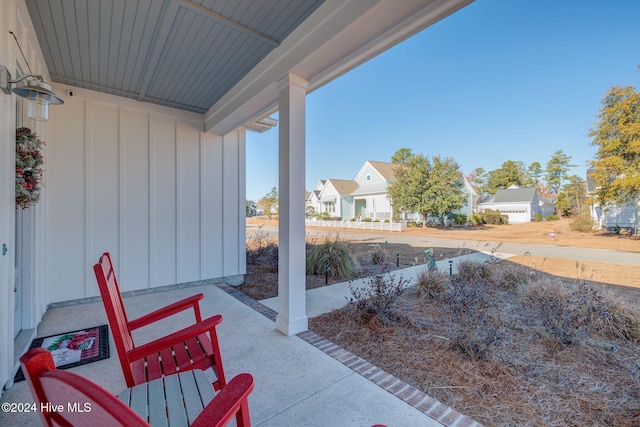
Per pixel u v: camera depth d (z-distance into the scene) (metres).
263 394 1.91
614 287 4.43
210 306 3.71
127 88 3.79
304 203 2.97
